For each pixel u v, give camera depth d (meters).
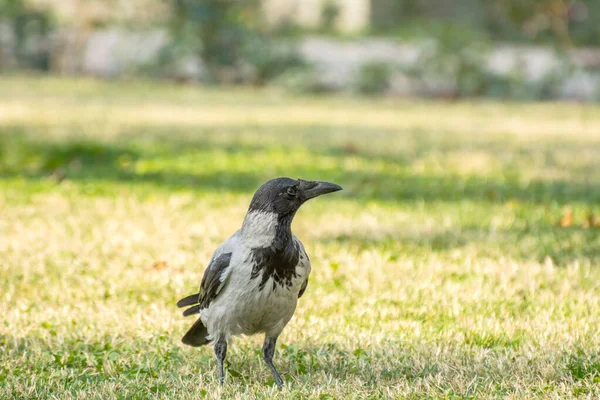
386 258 10.52
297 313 8.59
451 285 9.45
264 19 38.03
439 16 49.06
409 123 25.36
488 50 34.41
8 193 14.34
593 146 20.77
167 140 20.42
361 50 41.72
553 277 9.77
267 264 6.32
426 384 6.57
